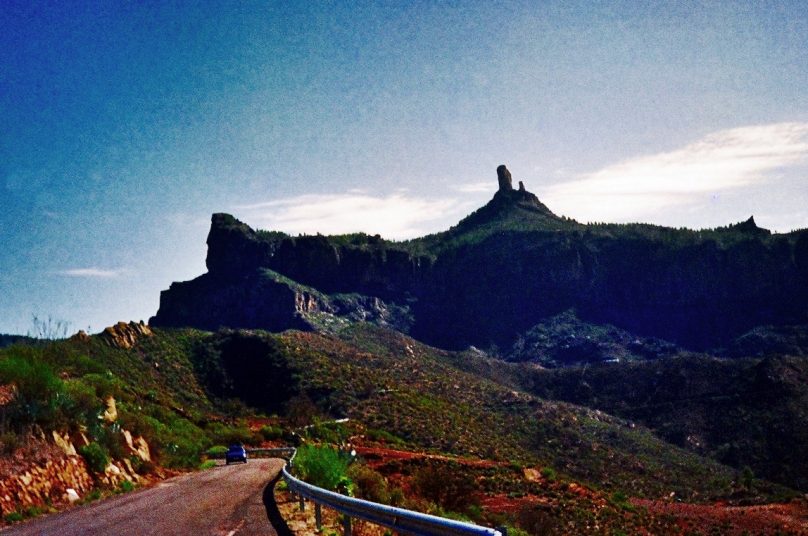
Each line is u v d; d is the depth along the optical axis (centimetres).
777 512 8200
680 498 9825
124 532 1384
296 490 1806
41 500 1783
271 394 13250
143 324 14250
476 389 16888
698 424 17462
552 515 4756
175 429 4825
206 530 1410
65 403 2341
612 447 13512
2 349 2752
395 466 4894
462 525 825
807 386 17475
